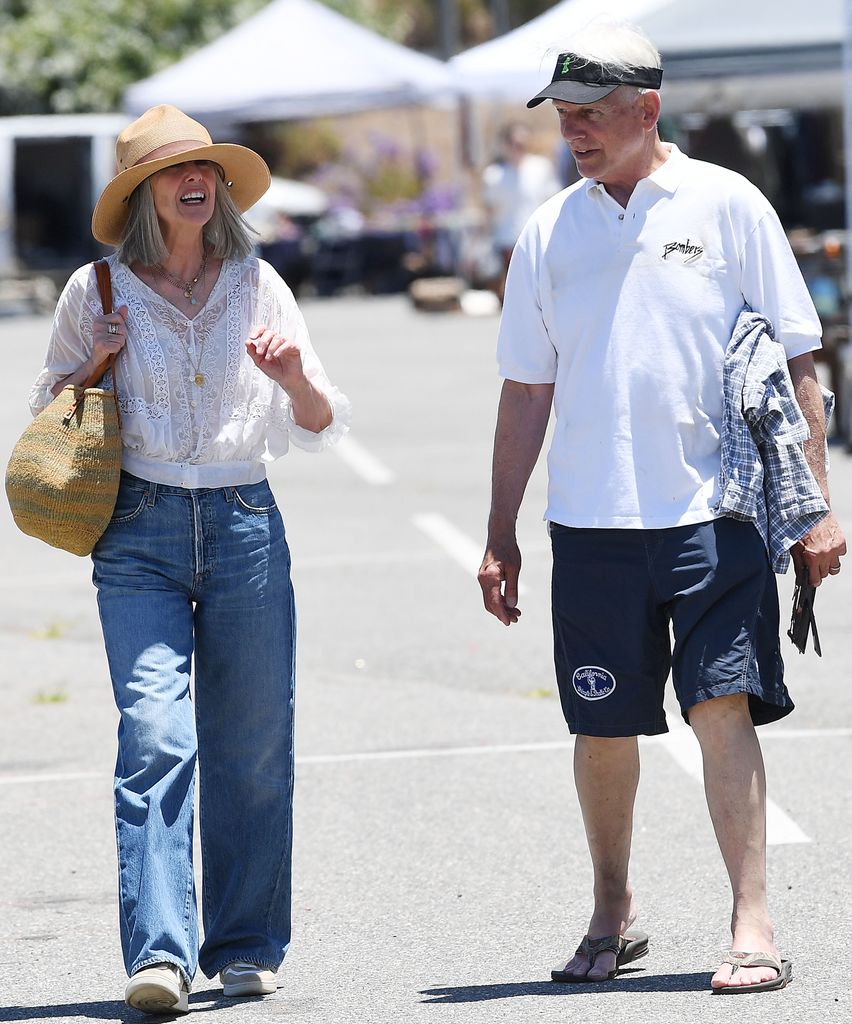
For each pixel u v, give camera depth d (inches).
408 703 1119.0
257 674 668.7
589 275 657.0
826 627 1263.5
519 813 902.4
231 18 5191.9
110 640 652.1
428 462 2049.7
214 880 681.0
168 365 653.9
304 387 651.5
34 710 1141.1
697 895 774.5
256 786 674.2
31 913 786.8
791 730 1028.5
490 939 730.2
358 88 3814.0
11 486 651.5
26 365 3245.6
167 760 634.2
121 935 636.1
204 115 3897.6
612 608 655.1
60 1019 652.1
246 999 668.1
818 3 2192.4
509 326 677.9
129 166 652.1
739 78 2201.0
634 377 652.1
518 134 3491.6
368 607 1381.6
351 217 4963.1
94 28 5059.1
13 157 4498.0
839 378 2020.2
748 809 647.1
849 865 803.4
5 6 5172.2
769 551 653.3
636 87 644.7
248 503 663.8
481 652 1239.5
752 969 642.8
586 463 658.2
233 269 666.2
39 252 4537.4
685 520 647.1
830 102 2422.5
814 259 2101.4
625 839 687.1
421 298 3961.6
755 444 653.3
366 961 708.0
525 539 1605.6
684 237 652.7
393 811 911.0
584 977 671.1
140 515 655.1
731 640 642.8
